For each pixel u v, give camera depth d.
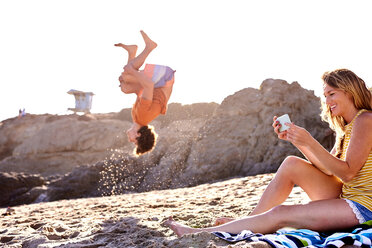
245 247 1.97
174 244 2.42
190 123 30.92
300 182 2.65
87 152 33.97
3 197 18.11
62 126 36.19
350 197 2.31
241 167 14.98
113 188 17.17
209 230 2.55
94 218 4.53
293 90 16.27
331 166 2.26
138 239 2.85
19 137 41.50
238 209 4.05
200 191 8.49
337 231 2.30
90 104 44.97
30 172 33.59
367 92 2.38
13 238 3.47
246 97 16.73
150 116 4.32
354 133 2.29
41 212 7.17
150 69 4.34
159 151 18.25
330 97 2.46
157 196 8.65
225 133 16.14
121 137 33.72
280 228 2.37
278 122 2.34
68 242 2.98
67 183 17.67
